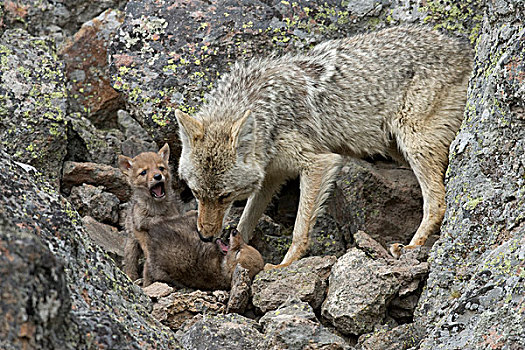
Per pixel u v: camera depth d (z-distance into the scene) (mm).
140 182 12133
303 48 13766
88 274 6793
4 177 6680
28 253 4512
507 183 9047
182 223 11891
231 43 13625
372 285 9836
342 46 13094
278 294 10219
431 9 13742
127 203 13852
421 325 9297
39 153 13234
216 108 12172
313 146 12469
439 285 9281
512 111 9156
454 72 12531
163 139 13523
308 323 8617
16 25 16078
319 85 12609
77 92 15734
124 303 6934
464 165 9688
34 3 16250
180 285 11438
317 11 13922
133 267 12500
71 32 16625
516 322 7219
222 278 11094
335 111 12609
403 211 13141
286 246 13172
